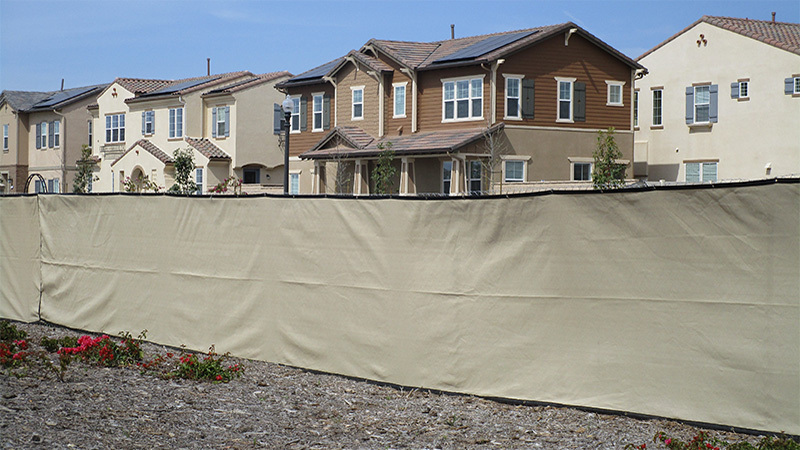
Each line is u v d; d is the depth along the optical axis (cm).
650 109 3819
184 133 4688
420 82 3556
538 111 3356
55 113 5825
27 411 762
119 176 5012
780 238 711
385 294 945
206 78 5084
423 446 723
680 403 760
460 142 3172
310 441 734
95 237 1279
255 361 1071
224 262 1109
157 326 1186
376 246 954
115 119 5250
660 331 770
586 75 3447
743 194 726
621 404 790
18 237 1405
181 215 1162
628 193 786
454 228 895
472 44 3603
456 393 892
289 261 1038
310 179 4184
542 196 834
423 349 916
